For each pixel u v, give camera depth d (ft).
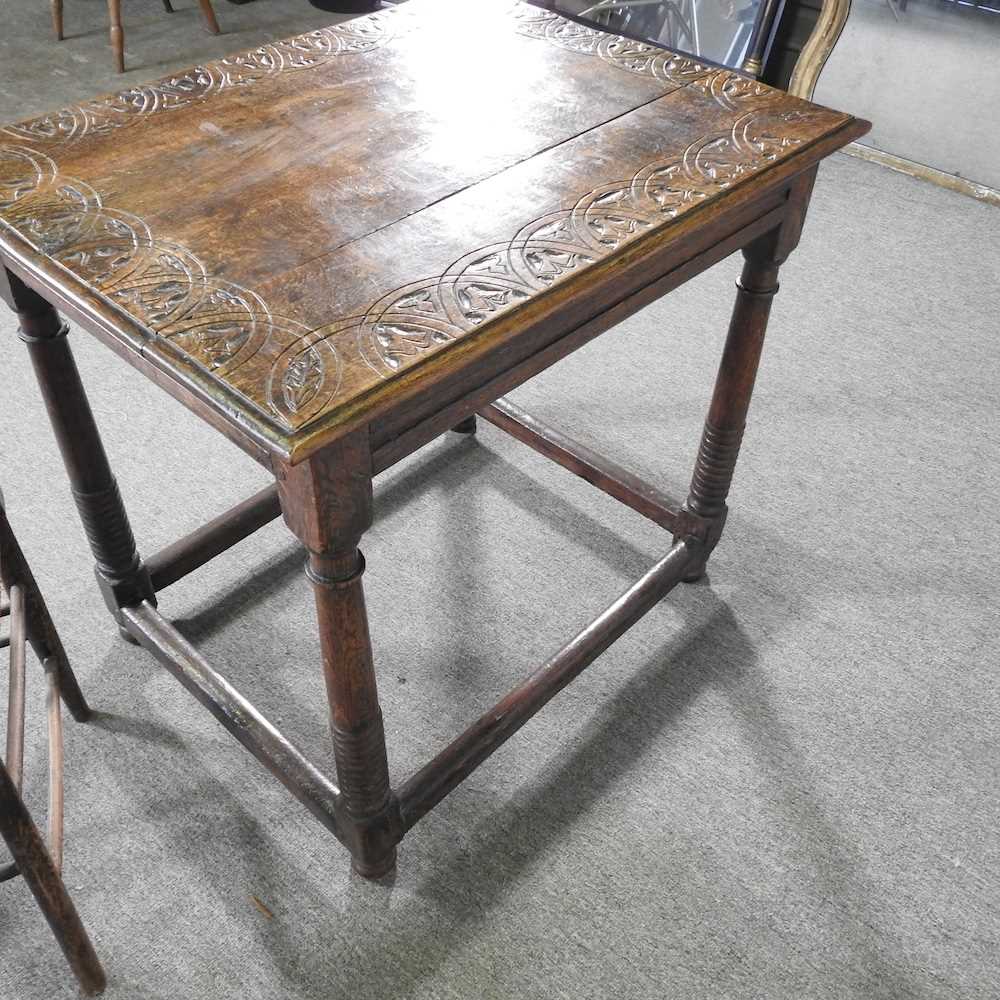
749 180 4.76
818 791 5.73
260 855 5.37
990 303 9.52
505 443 7.89
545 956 5.01
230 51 13.30
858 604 6.78
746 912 5.19
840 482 7.67
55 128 4.96
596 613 6.67
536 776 5.76
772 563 7.04
